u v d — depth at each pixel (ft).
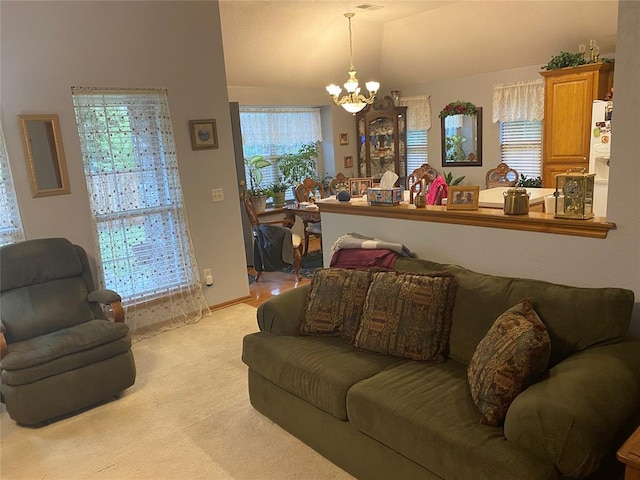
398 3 17.08
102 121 12.23
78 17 11.66
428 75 22.94
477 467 5.18
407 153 25.61
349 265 9.93
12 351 9.04
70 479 7.45
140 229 13.14
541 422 4.95
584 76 17.20
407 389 6.57
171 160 13.51
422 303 7.63
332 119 24.59
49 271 10.78
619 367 5.60
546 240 7.70
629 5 6.19
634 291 6.86
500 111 21.24
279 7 16.55
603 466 5.10
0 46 10.65
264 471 7.34
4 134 10.85
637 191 6.57
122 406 9.54
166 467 7.57
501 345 5.93
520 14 17.46
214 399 9.62
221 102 14.51
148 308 13.52
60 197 11.73
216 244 14.88
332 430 7.23
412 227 9.81
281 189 22.84
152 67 12.96
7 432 8.91
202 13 13.83
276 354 8.10
